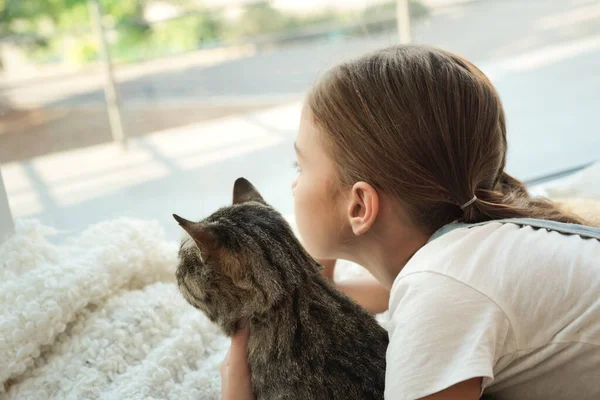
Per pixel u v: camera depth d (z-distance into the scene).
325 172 1.22
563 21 2.47
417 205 1.15
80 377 1.30
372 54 1.23
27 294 1.33
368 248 1.25
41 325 1.30
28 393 1.28
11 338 1.27
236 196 1.40
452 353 0.93
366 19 2.12
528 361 1.00
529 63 2.40
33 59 1.86
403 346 0.95
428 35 2.19
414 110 1.12
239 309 1.20
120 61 1.99
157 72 2.04
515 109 2.30
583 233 1.09
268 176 1.98
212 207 1.85
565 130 2.24
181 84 2.07
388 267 1.24
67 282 1.37
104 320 1.41
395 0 2.13
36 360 1.34
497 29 2.34
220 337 1.48
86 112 1.92
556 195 1.83
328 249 1.28
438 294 0.98
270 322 1.16
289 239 1.24
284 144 2.08
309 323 1.14
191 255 1.26
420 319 0.96
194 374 1.36
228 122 2.09
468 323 0.96
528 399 1.06
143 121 2.02
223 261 1.18
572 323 0.98
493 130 1.17
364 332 1.17
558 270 1.01
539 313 0.98
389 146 1.12
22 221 1.51
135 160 1.99
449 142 1.12
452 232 1.10
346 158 1.17
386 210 1.17
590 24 2.51
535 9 2.41
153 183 1.92
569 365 1.00
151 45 2.04
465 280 0.99
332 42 2.08
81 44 1.93
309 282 1.20
